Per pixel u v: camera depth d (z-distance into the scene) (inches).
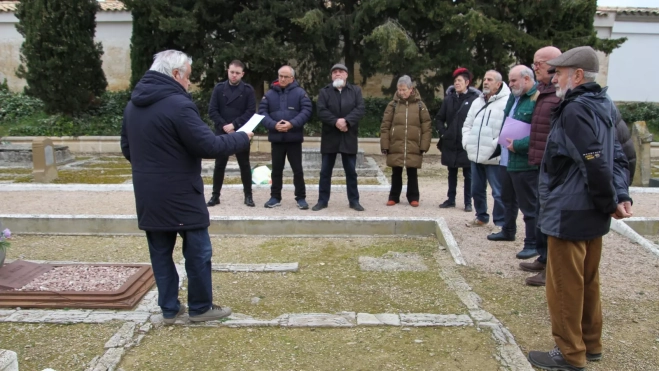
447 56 506.0
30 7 543.8
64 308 147.9
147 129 127.2
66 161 482.6
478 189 235.3
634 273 181.3
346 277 179.5
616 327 141.3
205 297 140.0
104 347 127.0
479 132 222.5
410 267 189.8
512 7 503.2
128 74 700.7
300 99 260.7
